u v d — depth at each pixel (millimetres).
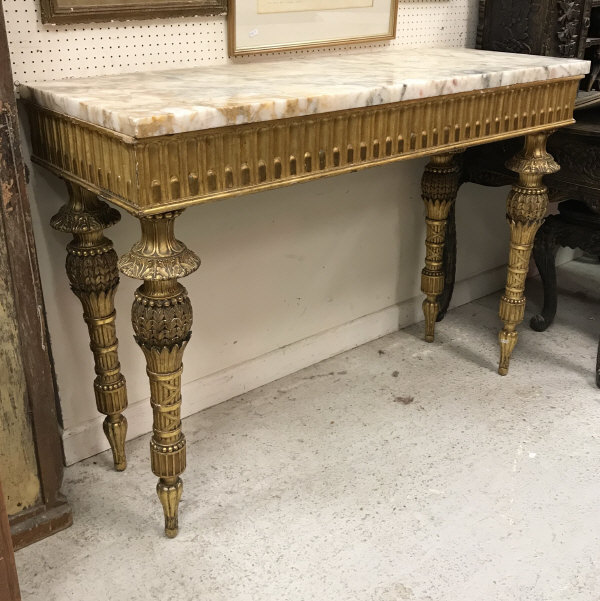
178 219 1963
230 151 1357
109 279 1697
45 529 1704
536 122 1963
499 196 2914
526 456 2006
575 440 2080
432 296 2559
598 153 2152
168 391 1550
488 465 1969
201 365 2195
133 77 1684
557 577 1604
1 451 1593
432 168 2371
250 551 1671
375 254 2547
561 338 2680
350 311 2562
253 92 1466
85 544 1690
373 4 2168
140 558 1650
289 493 1860
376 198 2455
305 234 2295
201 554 1662
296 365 2436
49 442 1661
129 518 1776
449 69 1824
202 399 2211
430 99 1657
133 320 1488
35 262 1534
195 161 1315
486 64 1938
